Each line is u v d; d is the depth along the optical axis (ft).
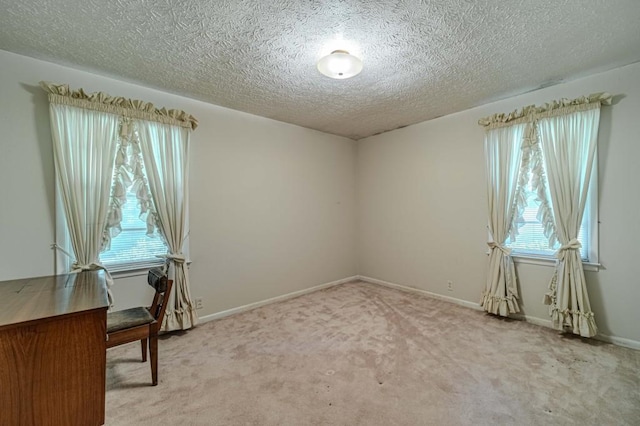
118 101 8.09
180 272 9.12
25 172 7.09
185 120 9.36
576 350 7.61
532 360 7.14
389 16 5.62
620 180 7.88
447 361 7.16
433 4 5.29
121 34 6.17
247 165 11.30
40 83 7.09
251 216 11.42
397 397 5.82
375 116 11.84
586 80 8.36
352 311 10.87
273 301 12.05
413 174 13.14
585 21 5.83
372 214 15.14
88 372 4.39
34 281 6.14
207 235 10.16
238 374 6.72
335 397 5.84
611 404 5.50
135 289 8.62
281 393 6.00
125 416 5.35
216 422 5.20
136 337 6.20
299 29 6.02
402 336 8.61
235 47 6.69
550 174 8.80
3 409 3.84
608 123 8.01
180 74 8.01
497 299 9.85
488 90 9.27
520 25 5.95
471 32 6.17
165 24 5.83
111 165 8.04
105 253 8.26
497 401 5.65
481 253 10.85
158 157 8.96
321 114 11.52
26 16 5.54
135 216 8.71
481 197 10.80
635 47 6.84
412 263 13.26
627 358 7.16
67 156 7.38
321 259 14.14
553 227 8.91
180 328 8.95
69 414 4.25
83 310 4.36
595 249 8.26
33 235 7.18
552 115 8.73
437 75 8.20
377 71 7.91
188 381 6.45
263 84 8.68
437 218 12.24
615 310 7.97
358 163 15.89
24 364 3.95
